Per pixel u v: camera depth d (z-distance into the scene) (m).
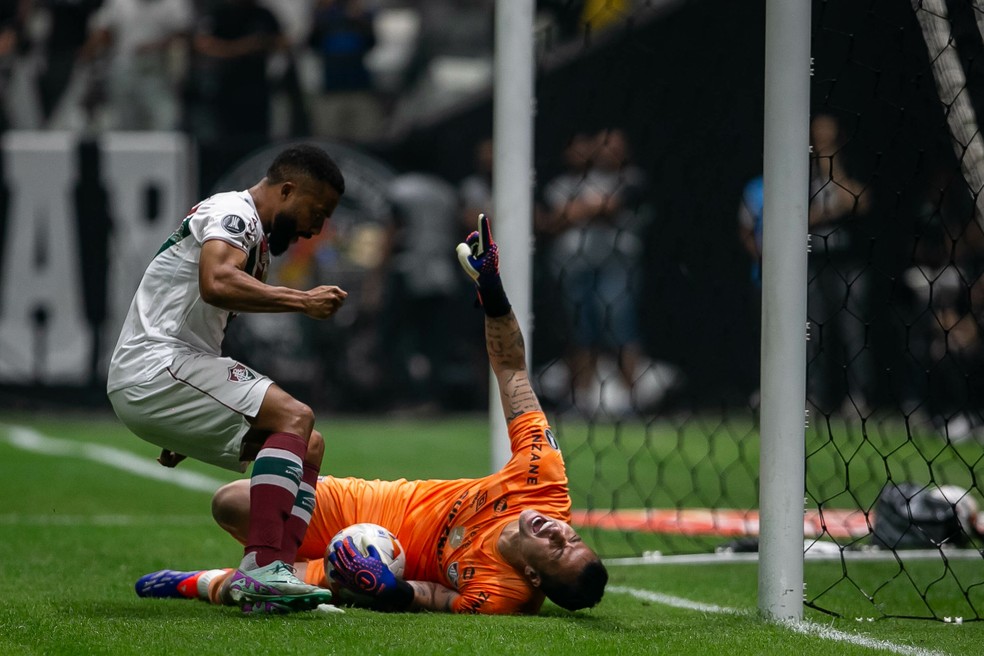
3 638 12.02
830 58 19.73
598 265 43.75
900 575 18.09
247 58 47.66
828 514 24.47
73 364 44.31
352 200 45.12
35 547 19.62
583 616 14.30
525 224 18.92
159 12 48.19
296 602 13.26
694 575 18.47
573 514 25.77
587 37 28.17
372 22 50.72
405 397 45.72
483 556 14.10
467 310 46.00
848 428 18.66
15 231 44.03
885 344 36.66
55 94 49.75
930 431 36.31
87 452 35.06
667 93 41.94
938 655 12.10
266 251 14.14
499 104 18.98
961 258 33.88
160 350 13.86
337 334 44.88
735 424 43.31
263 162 44.72
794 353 13.61
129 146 44.25
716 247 42.69
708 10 41.62
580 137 43.78
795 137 13.62
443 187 45.41
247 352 44.25
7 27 49.84
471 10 57.78
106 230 44.19
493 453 18.41
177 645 11.57
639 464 34.56
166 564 18.33
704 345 43.75
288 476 13.48
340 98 50.31
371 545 14.12
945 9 15.50
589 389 44.78
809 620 13.92
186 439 13.89
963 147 15.48
